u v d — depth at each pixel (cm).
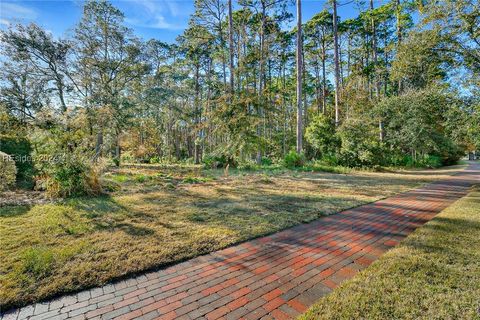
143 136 2506
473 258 291
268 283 254
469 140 809
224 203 576
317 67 2680
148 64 2070
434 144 1670
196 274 271
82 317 204
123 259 295
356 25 2105
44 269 268
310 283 255
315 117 1823
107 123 1681
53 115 1097
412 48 846
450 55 795
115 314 207
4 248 317
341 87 2128
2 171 651
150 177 982
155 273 272
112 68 1936
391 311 203
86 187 630
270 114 1853
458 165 2269
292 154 1467
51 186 618
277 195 674
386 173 1328
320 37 2302
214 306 218
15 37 1603
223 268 284
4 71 1650
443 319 193
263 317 204
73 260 290
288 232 401
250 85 2208
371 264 286
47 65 1778
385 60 2119
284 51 2381
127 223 424
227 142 1463
